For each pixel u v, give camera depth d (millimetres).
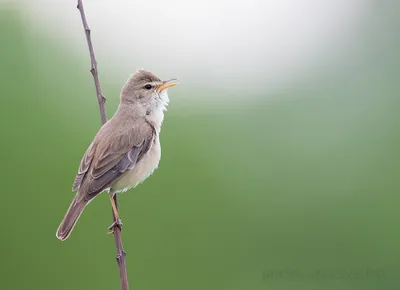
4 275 14398
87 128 14578
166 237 14898
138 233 14750
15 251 14477
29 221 14508
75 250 14508
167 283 14836
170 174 15016
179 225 14953
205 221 15031
